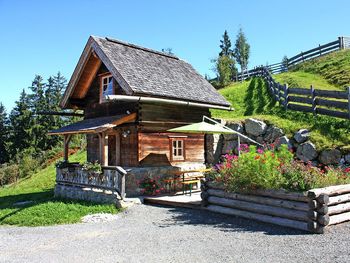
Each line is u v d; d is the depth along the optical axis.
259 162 8.01
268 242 6.27
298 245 5.98
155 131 13.59
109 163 14.49
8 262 5.82
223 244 6.30
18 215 10.59
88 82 15.57
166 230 7.68
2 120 69.25
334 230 6.79
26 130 50.62
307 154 13.23
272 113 17.28
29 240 7.55
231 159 9.06
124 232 7.74
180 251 6.00
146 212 10.02
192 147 15.32
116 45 14.58
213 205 9.27
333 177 7.89
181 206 10.34
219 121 16.41
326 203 6.71
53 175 20.62
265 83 23.67
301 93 15.96
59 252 6.34
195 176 13.98
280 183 7.70
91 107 15.77
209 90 16.42
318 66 24.67
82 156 23.30
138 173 12.58
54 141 51.81
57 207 11.18
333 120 14.00
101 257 5.84
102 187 11.83
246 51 54.66
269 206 7.79
